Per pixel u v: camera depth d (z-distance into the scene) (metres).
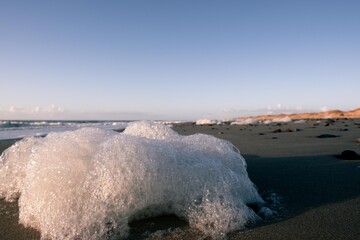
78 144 2.34
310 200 2.46
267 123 18.67
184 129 14.30
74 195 1.95
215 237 1.83
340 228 1.92
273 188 2.82
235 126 15.94
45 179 2.08
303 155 4.53
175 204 2.09
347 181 3.00
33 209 2.06
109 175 1.96
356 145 5.52
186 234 1.87
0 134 12.23
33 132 13.59
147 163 2.05
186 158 2.27
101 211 1.88
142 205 1.98
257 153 4.85
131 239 1.81
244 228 1.95
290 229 1.92
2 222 2.15
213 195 2.09
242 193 2.31
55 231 1.84
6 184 2.75
